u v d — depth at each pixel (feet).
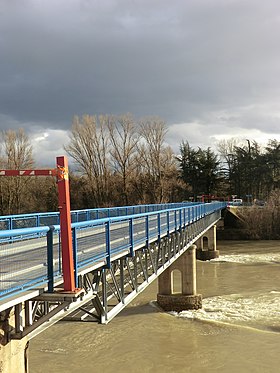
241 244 187.42
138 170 237.04
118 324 68.95
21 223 48.01
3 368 23.72
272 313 74.02
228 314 74.13
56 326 67.62
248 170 307.78
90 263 30.17
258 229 205.05
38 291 22.63
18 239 25.26
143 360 54.34
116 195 232.12
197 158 292.20
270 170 300.40
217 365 52.60
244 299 84.64
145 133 236.84
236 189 313.53
